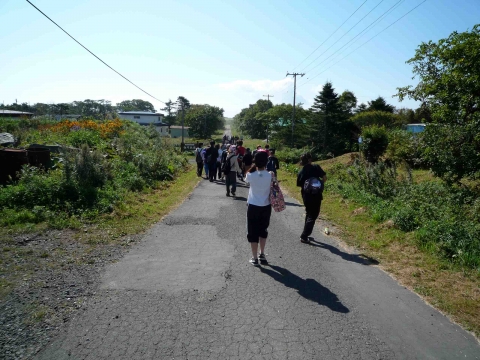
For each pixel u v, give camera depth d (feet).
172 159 63.21
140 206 28.84
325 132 133.08
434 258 18.47
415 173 43.62
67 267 15.83
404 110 153.58
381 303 13.62
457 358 10.34
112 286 14.17
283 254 19.06
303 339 10.93
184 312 12.28
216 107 270.46
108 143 51.16
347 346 10.67
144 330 11.07
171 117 305.32
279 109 185.98
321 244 21.26
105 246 19.07
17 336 10.48
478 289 14.97
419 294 14.55
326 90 132.05
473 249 18.42
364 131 52.60
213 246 19.97
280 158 89.81
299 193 40.68
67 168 28.09
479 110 28.07
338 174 50.47
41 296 12.99
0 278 14.25
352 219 27.53
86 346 10.16
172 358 9.75
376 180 35.63
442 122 30.42
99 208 25.44
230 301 13.24
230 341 10.65
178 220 25.75
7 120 68.74
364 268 17.38
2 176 27.07
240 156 46.57
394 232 22.86
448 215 23.02
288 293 14.14
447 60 31.19
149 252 18.54
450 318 12.64
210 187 43.60
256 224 16.87
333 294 14.23
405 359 10.21
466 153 25.41
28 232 20.07
